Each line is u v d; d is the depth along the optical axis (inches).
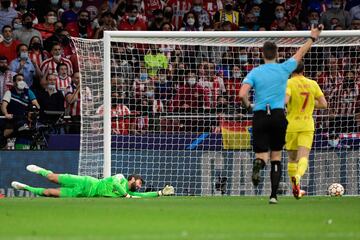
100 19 2549.2
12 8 2509.8
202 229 967.0
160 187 2108.8
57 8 2551.7
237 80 2236.7
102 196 1785.2
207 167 2105.1
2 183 2074.3
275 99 1396.4
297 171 1605.6
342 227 1002.1
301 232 933.2
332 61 2226.9
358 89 2207.2
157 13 2571.4
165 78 2230.6
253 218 1131.3
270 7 2677.2
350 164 2107.5
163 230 953.5
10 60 2372.0
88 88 2117.4
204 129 2187.5
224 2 2689.5
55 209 1312.7
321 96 1633.9
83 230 954.7
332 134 2144.4
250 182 2091.5
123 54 2250.2
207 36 1913.1
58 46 2351.1
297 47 2223.2
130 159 2105.1
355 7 2763.3
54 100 2256.4
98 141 2095.2
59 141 2138.3
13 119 2140.7
